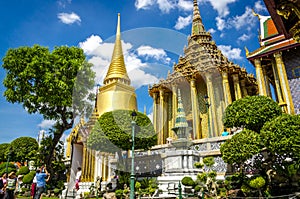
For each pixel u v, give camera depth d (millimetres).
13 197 8523
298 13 5289
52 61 15844
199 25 25047
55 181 16609
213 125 18984
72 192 12461
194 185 9883
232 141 8953
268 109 10281
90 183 12195
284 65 16469
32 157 19547
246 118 10367
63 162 18641
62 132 16703
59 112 16312
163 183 10805
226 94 19922
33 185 8875
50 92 15273
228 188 9508
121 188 10641
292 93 15562
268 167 9047
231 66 21359
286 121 8031
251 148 8453
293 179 8336
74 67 15555
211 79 19859
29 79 15586
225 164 11852
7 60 15695
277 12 5531
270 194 7973
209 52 21000
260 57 17188
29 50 15977
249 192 8414
